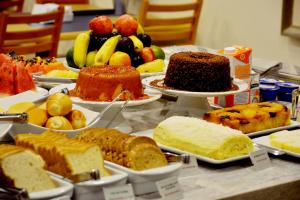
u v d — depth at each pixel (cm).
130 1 486
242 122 171
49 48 335
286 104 209
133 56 219
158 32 390
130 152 130
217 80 191
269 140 167
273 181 144
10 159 116
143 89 195
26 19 316
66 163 121
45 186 118
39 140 131
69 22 413
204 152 152
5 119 148
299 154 157
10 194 111
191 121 161
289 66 261
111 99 179
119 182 123
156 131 164
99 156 126
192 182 141
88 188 119
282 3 367
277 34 378
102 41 223
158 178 128
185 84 191
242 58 202
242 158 153
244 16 404
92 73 181
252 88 200
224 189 137
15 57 227
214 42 438
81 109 171
